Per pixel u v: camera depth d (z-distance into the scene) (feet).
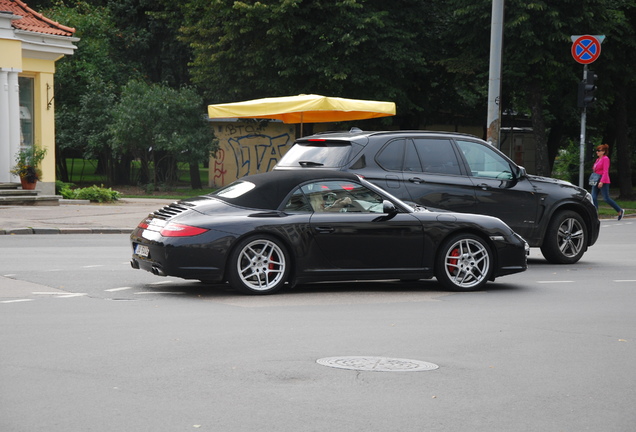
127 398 21.30
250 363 25.23
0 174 96.22
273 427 19.12
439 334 30.42
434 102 152.97
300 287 42.24
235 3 118.01
